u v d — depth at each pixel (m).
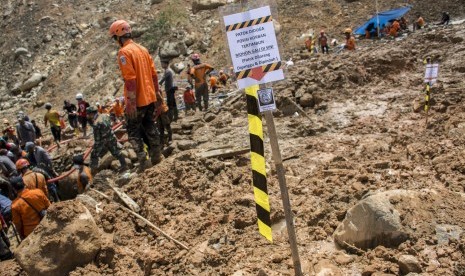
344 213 4.92
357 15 29.89
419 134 7.12
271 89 3.75
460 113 7.50
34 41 37.62
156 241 5.27
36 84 34.31
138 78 6.93
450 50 12.05
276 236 4.92
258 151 3.95
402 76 10.75
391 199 4.50
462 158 5.62
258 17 3.68
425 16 28.41
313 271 4.21
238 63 3.73
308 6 31.56
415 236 4.19
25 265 4.82
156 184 6.44
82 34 37.06
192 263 4.69
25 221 6.46
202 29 32.75
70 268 4.91
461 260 3.89
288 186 5.89
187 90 13.39
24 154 10.96
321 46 23.53
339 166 6.22
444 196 4.70
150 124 7.47
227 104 11.03
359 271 4.06
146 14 35.88
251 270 4.39
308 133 8.11
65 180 10.26
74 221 4.95
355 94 9.88
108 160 9.50
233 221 5.29
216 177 6.43
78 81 32.81
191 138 9.17
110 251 5.05
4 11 41.31
